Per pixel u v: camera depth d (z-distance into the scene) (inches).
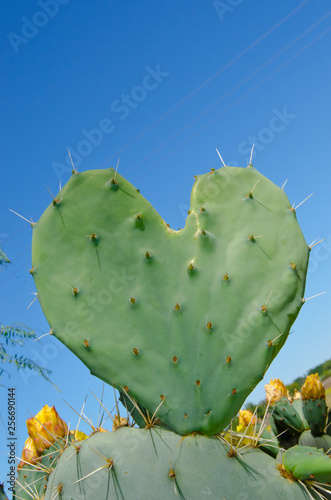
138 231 21.8
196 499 19.0
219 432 20.4
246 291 21.2
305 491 19.5
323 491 20.1
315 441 25.3
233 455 19.9
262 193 22.3
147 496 19.0
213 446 19.9
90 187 21.9
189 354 20.6
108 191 21.9
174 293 21.3
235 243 21.8
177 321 20.9
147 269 21.4
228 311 21.0
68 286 21.4
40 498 21.7
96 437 20.1
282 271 21.4
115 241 21.6
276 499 19.2
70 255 21.7
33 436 23.5
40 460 23.1
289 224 22.0
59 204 21.9
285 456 20.1
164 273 21.5
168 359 20.7
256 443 20.6
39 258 21.8
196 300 21.1
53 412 24.0
